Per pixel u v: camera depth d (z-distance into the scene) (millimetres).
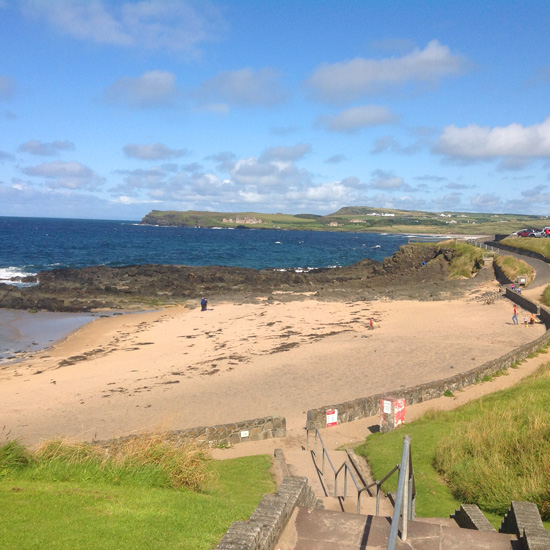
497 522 8547
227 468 13070
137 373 26828
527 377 21391
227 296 56594
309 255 132250
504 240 83750
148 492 8883
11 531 6379
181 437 15344
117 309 49344
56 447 10461
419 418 17219
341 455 14461
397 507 5227
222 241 182375
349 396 21500
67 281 65500
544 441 11109
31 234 179000
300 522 6637
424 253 82688
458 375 21594
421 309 44438
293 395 21891
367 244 193625
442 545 6184
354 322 39812
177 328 39562
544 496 8961
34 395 23250
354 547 6078
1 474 8891
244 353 30453
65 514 7172
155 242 164250
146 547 6230
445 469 11680
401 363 26547
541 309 37250
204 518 7453
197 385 24031
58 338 36969
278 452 14742
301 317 42688
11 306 49250
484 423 13359
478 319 38312
